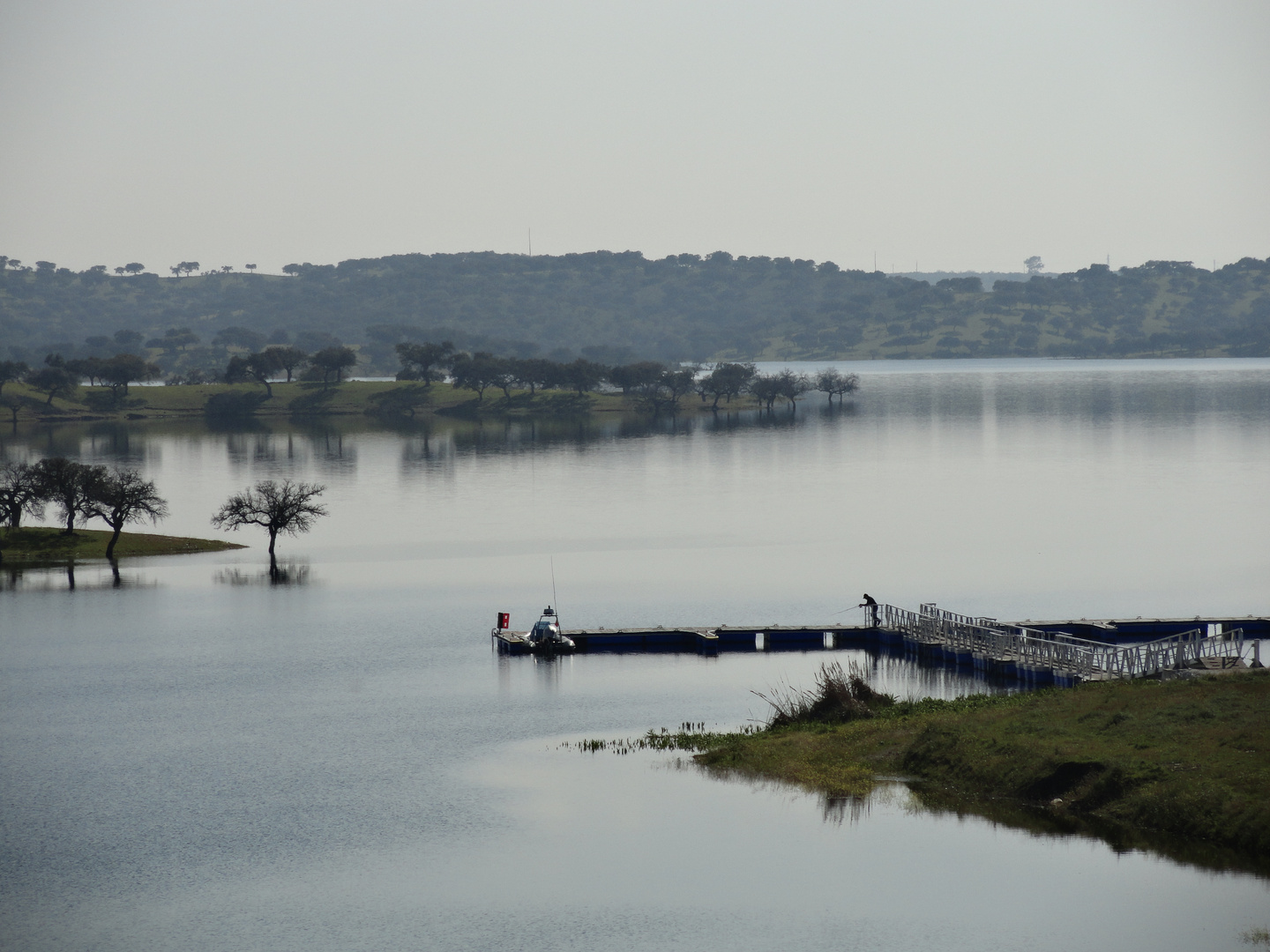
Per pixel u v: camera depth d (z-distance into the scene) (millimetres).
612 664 103688
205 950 49812
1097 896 51031
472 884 55562
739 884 54188
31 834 63406
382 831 62719
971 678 94625
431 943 49938
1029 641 96062
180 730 83875
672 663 103500
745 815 62625
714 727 81688
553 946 49406
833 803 63312
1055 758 62375
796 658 104812
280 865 58625
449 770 72938
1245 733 61469
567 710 87438
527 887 55000
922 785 65312
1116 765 60375
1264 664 95562
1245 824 53906
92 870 58469
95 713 88688
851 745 72500
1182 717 65375
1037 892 51844
